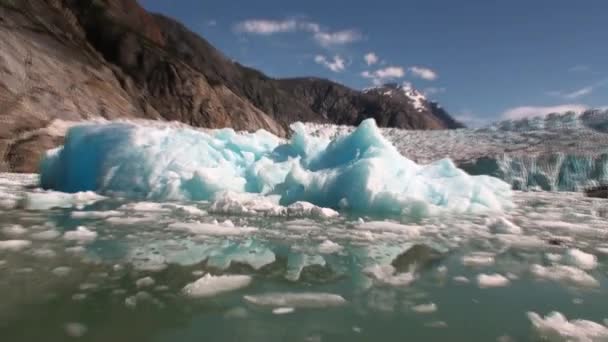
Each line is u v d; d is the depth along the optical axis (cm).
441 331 216
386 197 632
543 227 557
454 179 765
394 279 302
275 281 289
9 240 378
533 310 248
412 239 443
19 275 282
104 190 739
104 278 282
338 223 518
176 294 256
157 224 469
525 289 286
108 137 799
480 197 748
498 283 297
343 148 760
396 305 252
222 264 324
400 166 720
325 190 672
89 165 800
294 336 206
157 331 206
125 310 230
